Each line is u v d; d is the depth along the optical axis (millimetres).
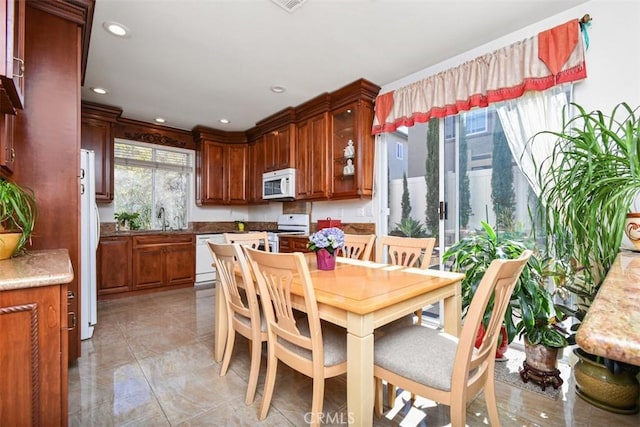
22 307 1065
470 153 2670
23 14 1425
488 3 1980
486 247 2107
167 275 4234
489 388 1349
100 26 2197
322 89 3336
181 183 5012
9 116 1648
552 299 1985
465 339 1097
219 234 4762
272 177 4273
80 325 2146
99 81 3104
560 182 1751
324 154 3533
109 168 3844
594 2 1963
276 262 1373
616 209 1486
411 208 3100
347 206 3654
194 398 1732
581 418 1566
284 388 1845
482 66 2402
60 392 1130
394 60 2705
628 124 1486
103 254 3740
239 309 1847
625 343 419
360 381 1183
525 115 2256
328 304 1266
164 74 2953
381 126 3121
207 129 4793
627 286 753
